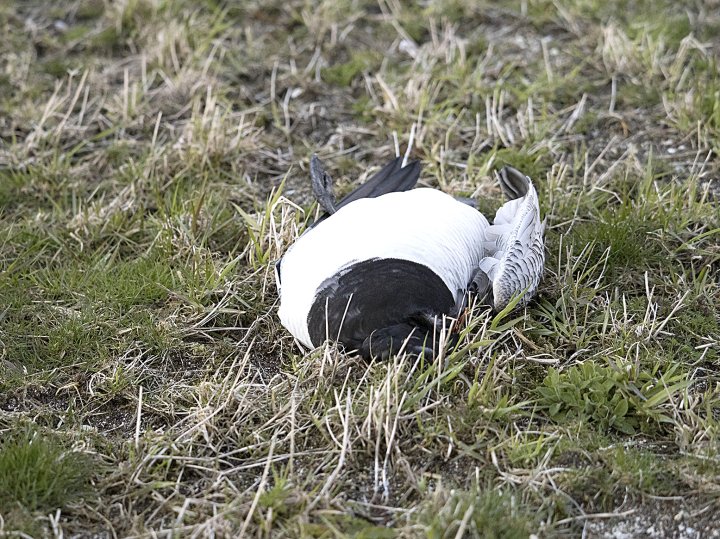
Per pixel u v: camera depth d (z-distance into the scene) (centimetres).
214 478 1234
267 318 1484
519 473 1205
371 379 1312
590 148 1878
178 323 1482
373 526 1152
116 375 1381
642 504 1182
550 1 2256
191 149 1822
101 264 1591
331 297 1299
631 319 1451
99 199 1753
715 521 1157
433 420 1273
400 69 2102
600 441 1250
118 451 1268
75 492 1207
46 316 1496
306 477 1227
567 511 1170
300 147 1905
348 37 2211
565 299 1477
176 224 1653
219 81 2062
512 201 1503
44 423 1331
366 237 1317
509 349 1402
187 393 1364
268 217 1600
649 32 2134
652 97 1970
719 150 1792
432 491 1191
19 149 1883
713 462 1205
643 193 1686
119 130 1947
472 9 2258
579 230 1619
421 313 1296
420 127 1900
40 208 1741
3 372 1395
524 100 1980
